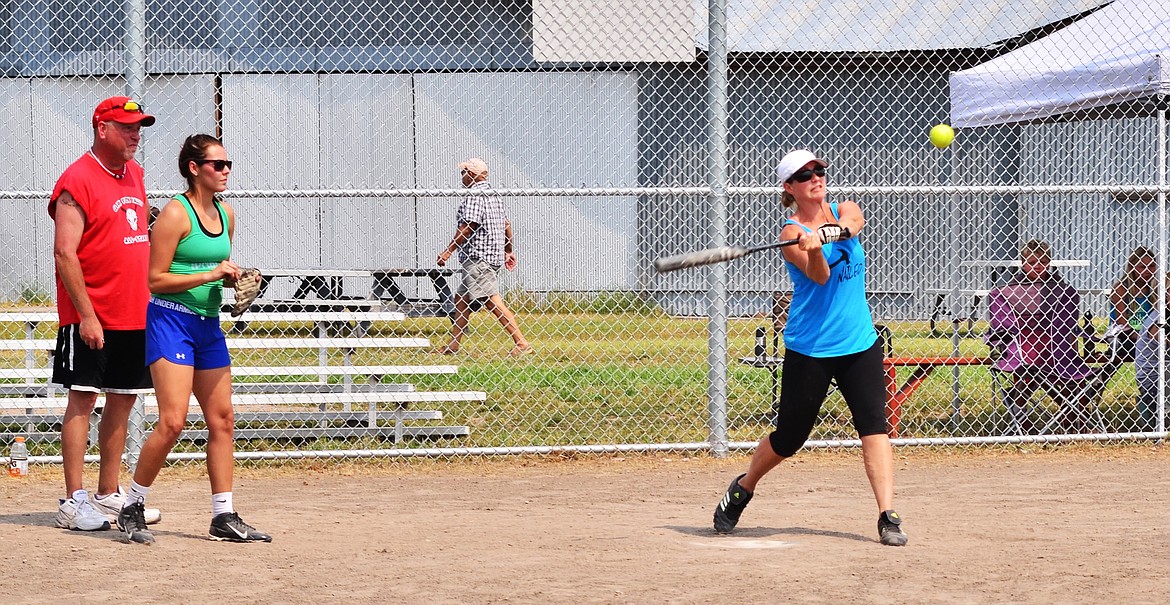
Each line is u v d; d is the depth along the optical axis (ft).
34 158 105.91
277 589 31.89
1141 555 35.55
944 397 68.18
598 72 108.47
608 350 81.87
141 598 30.99
